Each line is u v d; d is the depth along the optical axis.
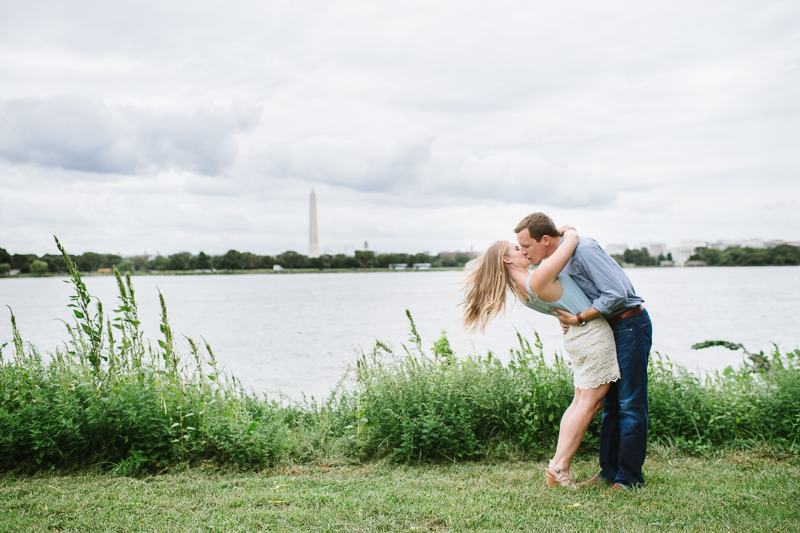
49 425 4.44
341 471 4.64
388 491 4.04
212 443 4.71
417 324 24.64
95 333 4.82
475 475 4.47
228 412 5.11
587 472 4.44
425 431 4.78
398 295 53.69
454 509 3.64
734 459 4.67
